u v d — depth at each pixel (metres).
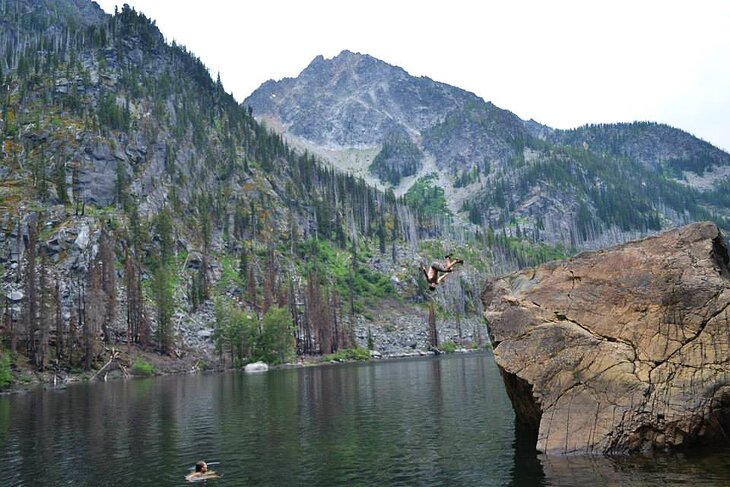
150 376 112.19
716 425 27.19
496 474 26.58
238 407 55.50
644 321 29.17
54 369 104.81
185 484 27.89
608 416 28.14
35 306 110.50
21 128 191.38
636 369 28.44
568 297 31.41
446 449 32.97
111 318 128.75
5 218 150.25
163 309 131.38
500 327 32.53
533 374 30.45
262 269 195.75
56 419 50.94
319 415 48.31
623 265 30.72
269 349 138.75
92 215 165.50
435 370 95.62
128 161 195.88
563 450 28.36
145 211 185.00
